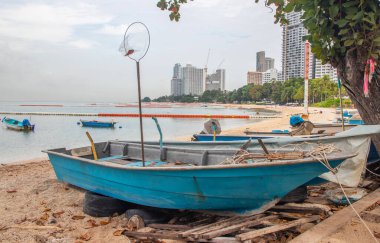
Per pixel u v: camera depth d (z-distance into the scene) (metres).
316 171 5.20
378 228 5.27
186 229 5.57
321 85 104.56
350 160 6.51
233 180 5.25
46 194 8.36
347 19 5.15
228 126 38.47
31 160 16.00
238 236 4.68
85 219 6.62
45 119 53.81
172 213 6.36
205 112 87.88
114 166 6.29
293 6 5.73
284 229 5.18
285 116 56.38
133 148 8.64
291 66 138.25
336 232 5.15
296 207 5.96
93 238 5.66
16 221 6.52
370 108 5.73
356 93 5.74
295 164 4.99
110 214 6.72
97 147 9.27
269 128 28.53
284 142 6.94
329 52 5.55
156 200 6.04
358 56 5.36
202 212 6.07
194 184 5.48
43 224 6.39
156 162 7.55
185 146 8.54
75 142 25.48
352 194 6.75
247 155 5.73
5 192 8.64
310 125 10.30
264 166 4.99
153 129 36.69
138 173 5.98
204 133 12.52
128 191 6.39
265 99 159.50
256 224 5.32
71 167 7.71
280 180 5.19
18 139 27.22
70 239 5.61
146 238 5.48
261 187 5.27
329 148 5.46
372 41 5.00
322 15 5.34
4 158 17.89
